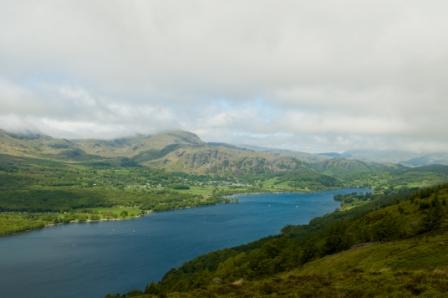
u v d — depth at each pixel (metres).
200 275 161.38
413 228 125.25
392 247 99.81
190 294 65.56
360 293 55.16
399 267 78.19
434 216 123.56
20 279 198.12
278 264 140.38
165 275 193.88
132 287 184.88
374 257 95.06
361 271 72.38
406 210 155.75
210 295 63.38
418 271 64.00
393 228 128.62
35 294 176.75
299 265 133.12
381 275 63.97
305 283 65.19
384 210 172.38
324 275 70.81
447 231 112.06
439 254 80.00
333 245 132.25
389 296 51.44
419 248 88.81
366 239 131.00
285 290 61.84
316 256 133.12
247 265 156.38
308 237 186.50
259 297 59.06
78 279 197.88
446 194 168.12
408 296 50.50
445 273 59.16
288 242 177.50
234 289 66.38
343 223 190.12
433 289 51.44
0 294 176.75
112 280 195.88
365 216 174.88
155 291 154.12
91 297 173.00
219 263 180.62
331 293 57.06
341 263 102.19
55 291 180.25
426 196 181.25
